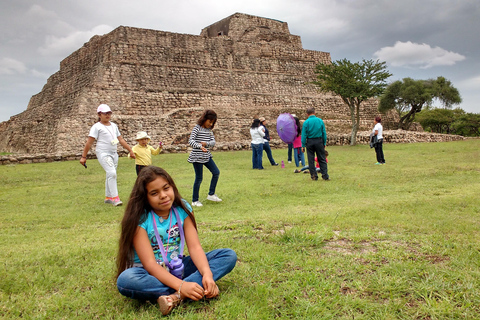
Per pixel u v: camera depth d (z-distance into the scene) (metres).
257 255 4.03
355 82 27.11
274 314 2.81
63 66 38.56
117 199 7.91
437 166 12.41
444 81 44.44
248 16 42.44
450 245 4.13
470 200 6.61
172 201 3.16
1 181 11.35
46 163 16.75
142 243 3.08
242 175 11.90
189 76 33.94
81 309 2.98
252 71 38.12
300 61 42.22
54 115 30.73
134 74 31.25
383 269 3.49
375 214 5.77
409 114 44.62
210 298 3.07
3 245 4.91
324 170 10.25
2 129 39.88
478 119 54.88
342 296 3.02
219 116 32.59
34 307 3.03
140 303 3.06
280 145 25.16
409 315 2.73
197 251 3.24
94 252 4.37
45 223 6.25
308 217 5.73
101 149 7.90
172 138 28.53
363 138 30.09
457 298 2.92
